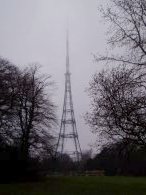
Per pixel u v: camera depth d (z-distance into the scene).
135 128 26.31
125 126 26.59
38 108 65.31
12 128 62.53
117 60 26.83
